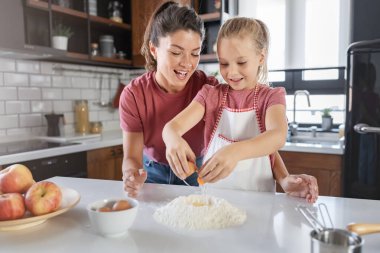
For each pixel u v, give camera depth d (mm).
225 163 774
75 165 2271
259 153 845
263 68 1117
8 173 788
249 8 2939
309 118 2826
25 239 668
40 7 2250
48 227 726
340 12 2615
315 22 2717
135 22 3080
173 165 858
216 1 2742
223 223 708
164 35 1113
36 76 2568
